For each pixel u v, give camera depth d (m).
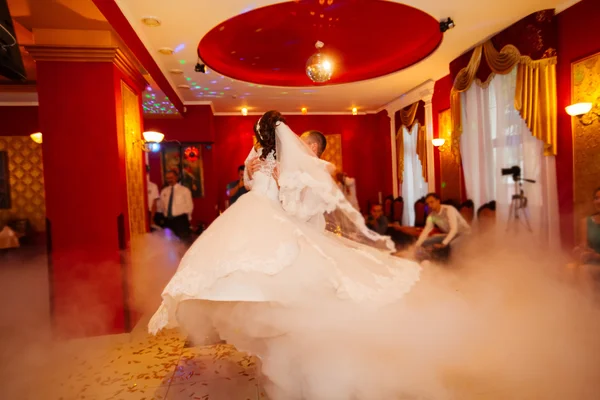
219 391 2.22
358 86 7.56
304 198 2.17
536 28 4.65
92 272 3.51
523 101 4.93
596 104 4.23
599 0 4.13
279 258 1.93
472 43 5.57
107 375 2.50
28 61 5.03
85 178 3.55
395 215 8.36
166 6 4.05
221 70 6.37
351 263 2.16
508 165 5.39
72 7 3.13
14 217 7.65
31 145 7.67
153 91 6.11
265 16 4.71
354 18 4.88
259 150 2.43
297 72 7.02
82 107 3.55
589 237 3.74
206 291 1.93
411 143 8.52
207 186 8.87
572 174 4.53
